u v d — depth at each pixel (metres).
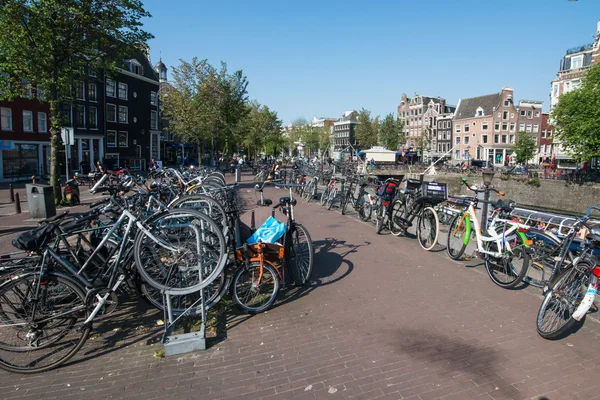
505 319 4.04
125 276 3.81
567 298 3.61
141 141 40.59
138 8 12.46
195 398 2.80
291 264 4.96
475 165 47.09
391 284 5.07
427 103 76.69
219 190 6.18
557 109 29.80
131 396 2.83
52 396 2.85
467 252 6.18
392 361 3.26
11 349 3.27
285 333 3.77
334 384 2.95
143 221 3.63
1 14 10.72
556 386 2.92
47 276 3.28
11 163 25.91
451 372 3.10
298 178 15.30
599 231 3.70
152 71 42.84
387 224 8.02
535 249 4.92
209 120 24.25
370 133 64.56
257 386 2.93
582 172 30.88
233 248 4.67
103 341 3.66
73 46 12.00
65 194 12.71
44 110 28.00
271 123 43.84
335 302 4.49
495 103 62.12
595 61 37.38
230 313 4.23
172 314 3.84
